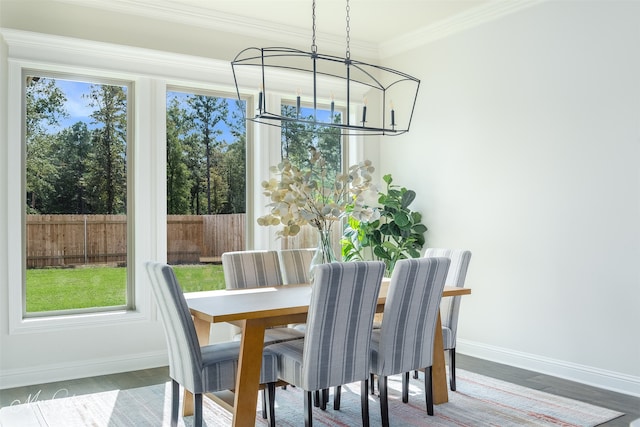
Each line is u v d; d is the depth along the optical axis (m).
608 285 3.97
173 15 4.69
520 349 4.55
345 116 5.86
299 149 5.54
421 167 5.47
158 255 4.64
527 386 4.00
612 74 3.96
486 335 4.83
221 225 5.07
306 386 2.81
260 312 2.86
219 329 4.95
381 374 3.08
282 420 3.32
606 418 3.33
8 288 4.04
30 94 4.25
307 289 3.73
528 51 4.50
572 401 3.65
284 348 3.14
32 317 4.23
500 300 4.71
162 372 4.41
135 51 4.46
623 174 3.89
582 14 4.14
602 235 4.01
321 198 3.44
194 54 4.82
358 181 3.35
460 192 5.07
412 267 3.04
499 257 4.73
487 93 4.84
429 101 5.38
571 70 4.21
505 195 4.68
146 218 4.58
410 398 3.71
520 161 4.56
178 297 2.75
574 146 4.19
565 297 4.24
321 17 5.00
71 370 4.24
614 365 3.94
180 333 2.82
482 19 4.84
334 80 5.56
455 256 3.86
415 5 4.73
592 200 4.07
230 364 2.91
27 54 4.09
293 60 5.35
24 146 4.22
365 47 5.78
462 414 3.39
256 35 5.14
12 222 4.05
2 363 4.01
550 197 4.35
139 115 4.55
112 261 4.57
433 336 3.33
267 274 4.12
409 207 5.58
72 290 4.40
